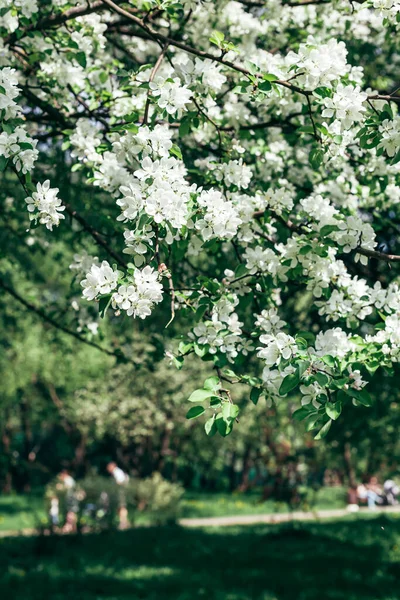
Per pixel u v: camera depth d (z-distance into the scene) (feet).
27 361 81.30
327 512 93.86
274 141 18.42
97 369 83.61
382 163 17.10
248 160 18.57
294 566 44.19
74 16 16.17
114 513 64.23
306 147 19.29
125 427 85.20
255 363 25.29
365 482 98.78
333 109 12.41
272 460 70.49
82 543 56.18
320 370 11.38
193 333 12.85
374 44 22.12
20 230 24.56
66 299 23.38
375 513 88.89
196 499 109.19
